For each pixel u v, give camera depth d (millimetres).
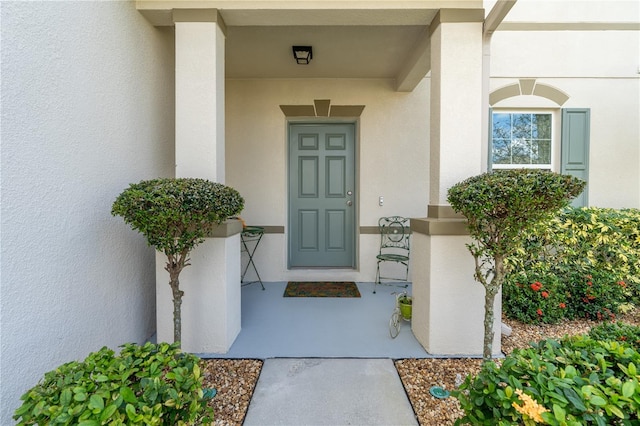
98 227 1928
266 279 4066
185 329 2283
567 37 3918
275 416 1634
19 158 1387
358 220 4117
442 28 2289
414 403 1732
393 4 2291
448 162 2307
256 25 2568
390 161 4035
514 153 4051
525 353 1259
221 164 2414
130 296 2283
